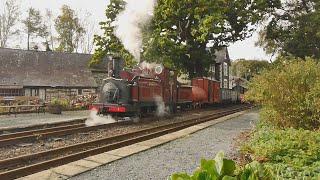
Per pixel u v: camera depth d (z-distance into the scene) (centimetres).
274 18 3000
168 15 2534
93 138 1070
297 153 536
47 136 1039
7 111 2006
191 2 2453
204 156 688
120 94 1476
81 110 2436
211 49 2925
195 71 2992
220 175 243
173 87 1998
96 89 3281
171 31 2677
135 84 1519
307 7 2938
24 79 2912
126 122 1459
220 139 913
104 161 625
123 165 607
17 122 1470
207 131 1082
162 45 2416
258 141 672
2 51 3156
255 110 2241
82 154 761
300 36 2762
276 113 834
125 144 928
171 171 566
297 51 2755
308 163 499
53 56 3441
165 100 1862
